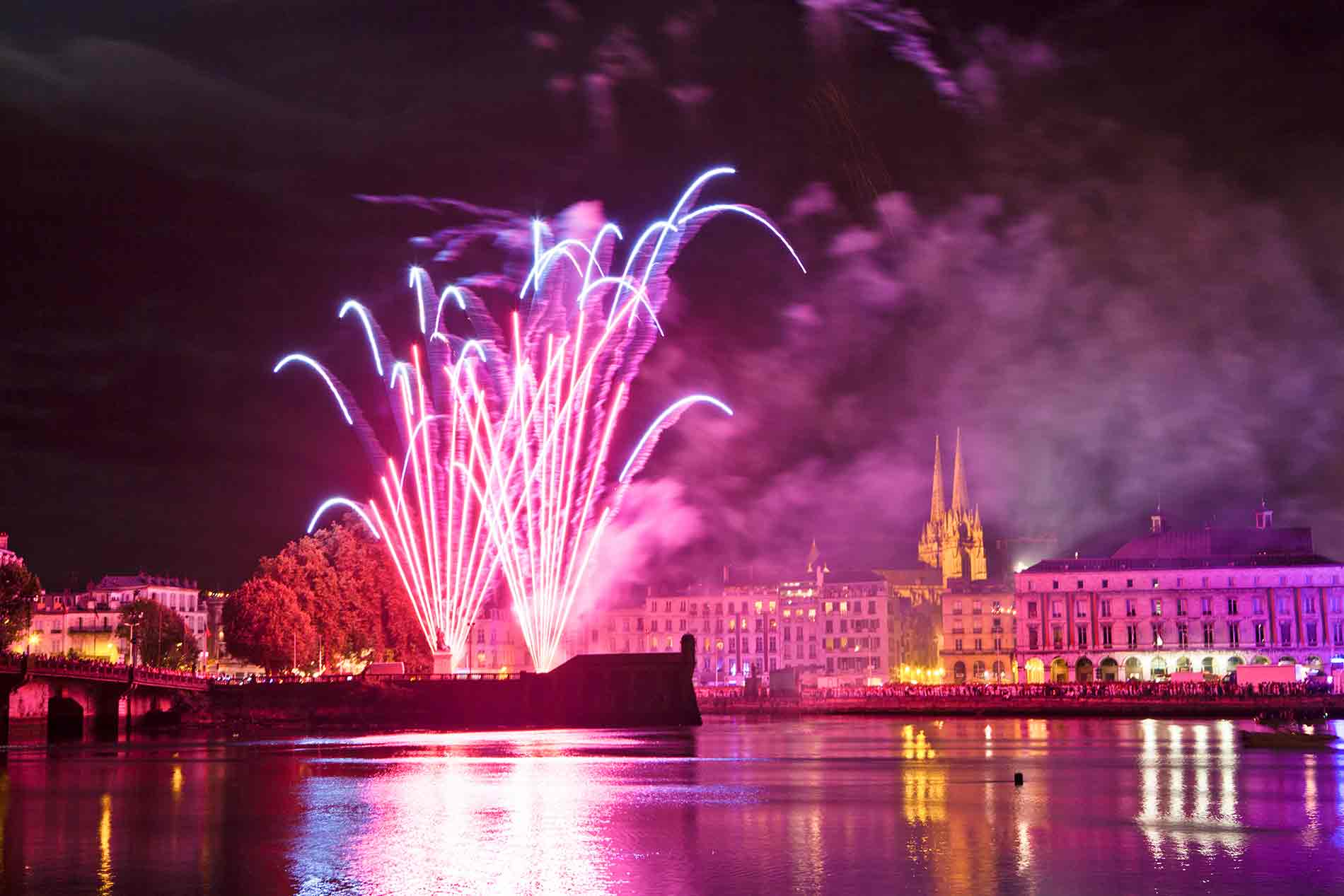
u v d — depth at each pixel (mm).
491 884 52594
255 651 186250
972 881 52312
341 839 63875
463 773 98438
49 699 158125
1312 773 93312
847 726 177375
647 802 78500
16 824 69875
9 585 185750
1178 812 71625
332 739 146000
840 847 60594
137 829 67750
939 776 94125
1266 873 53406
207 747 132250
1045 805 75125
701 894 50406
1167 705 198250
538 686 171750
